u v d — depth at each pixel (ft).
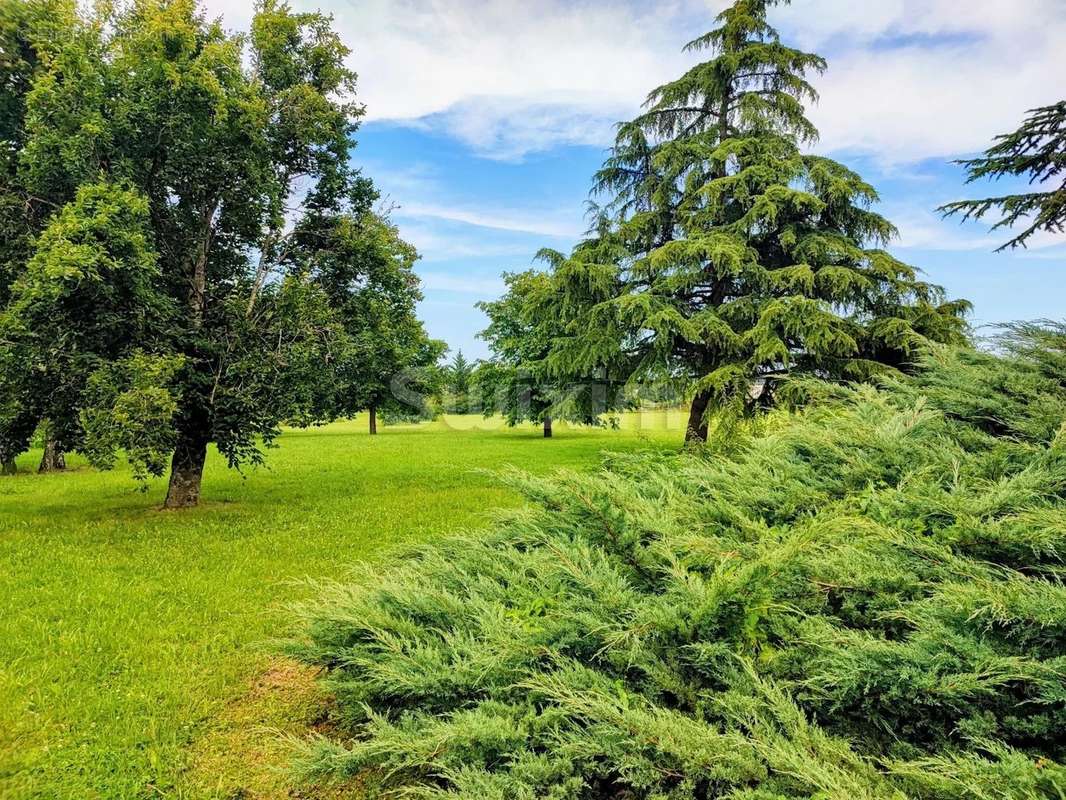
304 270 31.32
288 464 55.11
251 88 27.99
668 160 43.86
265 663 12.67
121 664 12.60
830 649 5.76
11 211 25.61
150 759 9.20
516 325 96.32
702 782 5.32
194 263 29.40
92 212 22.72
